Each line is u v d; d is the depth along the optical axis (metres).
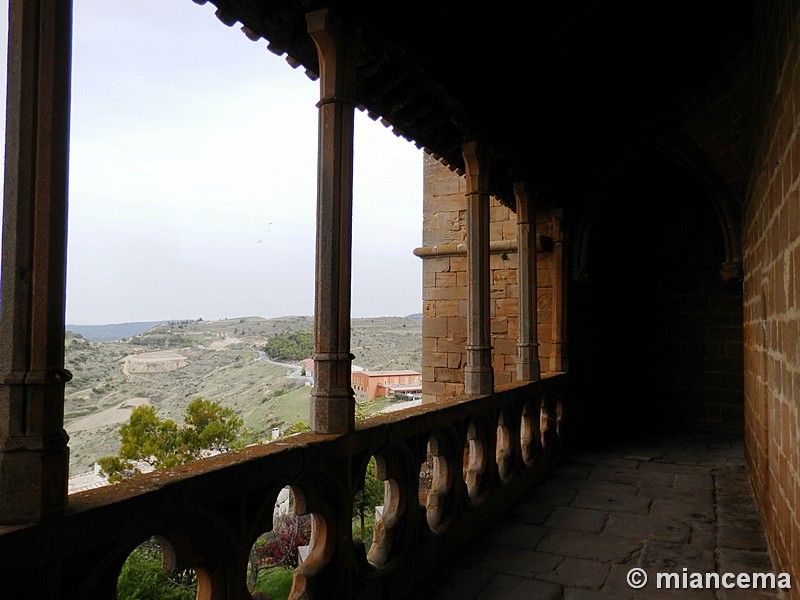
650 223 9.26
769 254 4.09
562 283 7.45
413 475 3.59
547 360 7.66
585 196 7.69
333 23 3.08
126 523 1.78
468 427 4.46
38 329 1.67
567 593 3.49
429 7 3.82
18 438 1.59
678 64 6.73
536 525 4.71
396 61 3.81
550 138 6.81
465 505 4.34
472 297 4.96
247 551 2.31
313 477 2.73
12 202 1.69
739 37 5.71
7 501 1.56
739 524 4.72
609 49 6.07
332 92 3.13
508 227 8.30
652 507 5.18
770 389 4.11
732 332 8.73
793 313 2.99
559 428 7.07
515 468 5.44
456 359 8.62
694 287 8.98
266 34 3.26
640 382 9.23
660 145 7.32
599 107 7.12
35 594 1.55
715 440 8.28
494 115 5.27
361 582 3.03
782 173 3.34
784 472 3.43
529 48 4.97
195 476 2.05
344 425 2.98
